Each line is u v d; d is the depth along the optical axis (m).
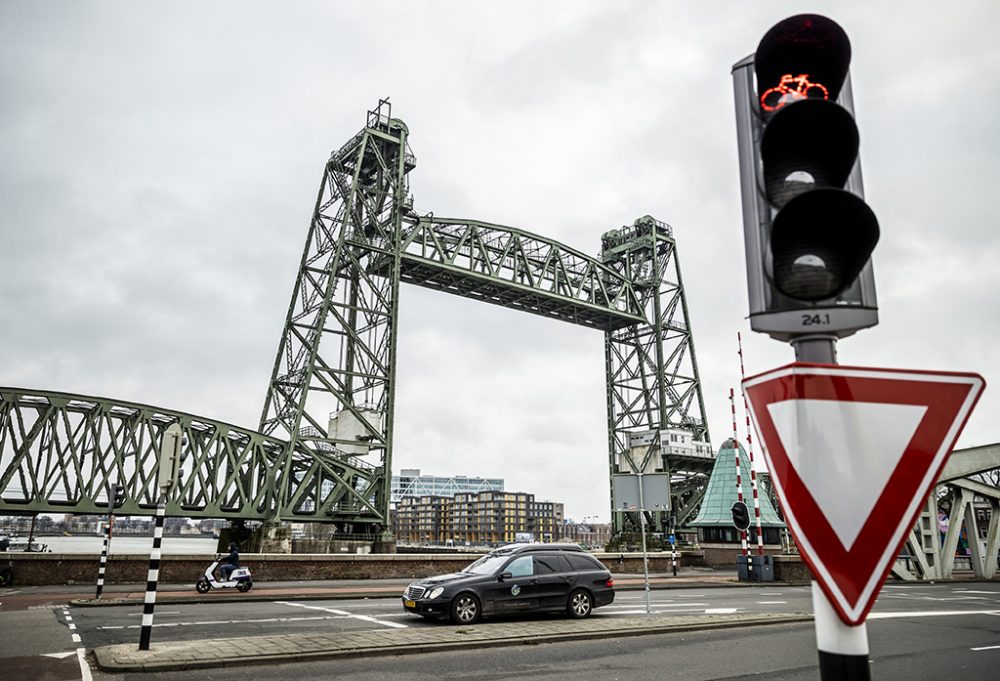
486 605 17.02
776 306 2.99
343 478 55.06
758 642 14.87
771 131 3.04
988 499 42.41
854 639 2.62
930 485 2.68
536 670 11.60
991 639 15.69
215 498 51.50
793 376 2.84
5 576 27.44
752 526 48.94
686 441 68.00
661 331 73.69
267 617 18.20
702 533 51.25
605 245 82.06
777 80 3.32
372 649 12.66
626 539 67.31
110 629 15.73
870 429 2.74
